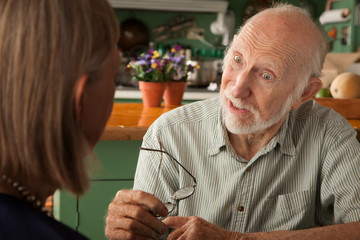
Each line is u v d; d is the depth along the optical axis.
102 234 1.97
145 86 2.40
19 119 0.54
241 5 5.54
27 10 0.53
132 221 1.05
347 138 1.34
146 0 5.18
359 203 1.28
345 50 5.22
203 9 5.32
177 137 1.34
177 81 2.51
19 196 0.58
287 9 1.21
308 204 1.33
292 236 1.15
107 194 1.95
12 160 0.55
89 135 0.64
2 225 0.51
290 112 1.35
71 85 0.56
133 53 5.31
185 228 1.16
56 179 0.59
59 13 0.54
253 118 1.21
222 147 1.31
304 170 1.33
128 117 2.05
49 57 0.53
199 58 5.39
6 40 0.53
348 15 5.02
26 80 0.53
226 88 1.22
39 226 0.53
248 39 1.18
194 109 1.39
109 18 0.60
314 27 1.22
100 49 0.59
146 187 1.33
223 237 1.15
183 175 1.33
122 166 1.95
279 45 1.17
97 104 0.62
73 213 1.93
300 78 1.20
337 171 1.32
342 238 1.16
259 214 1.32
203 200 1.33
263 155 1.30
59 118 0.55
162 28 5.55
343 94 2.21
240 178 1.31
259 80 1.18
